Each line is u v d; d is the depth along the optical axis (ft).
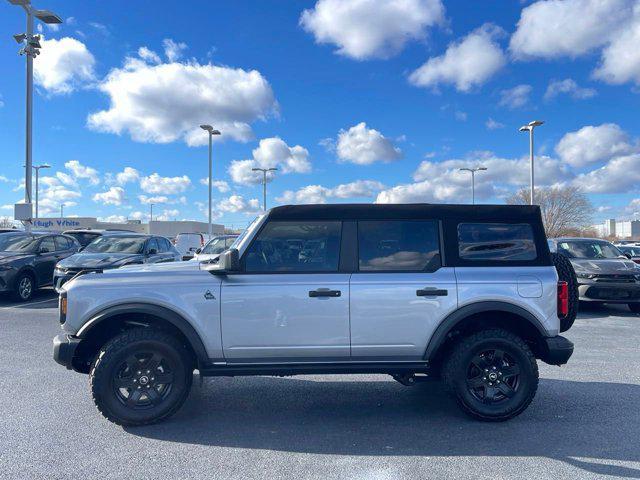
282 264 15.61
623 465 12.66
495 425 15.39
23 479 11.78
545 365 22.43
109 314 14.94
